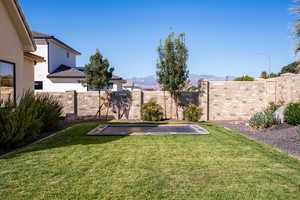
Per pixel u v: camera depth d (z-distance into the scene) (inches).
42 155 273.6
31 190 175.3
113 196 166.6
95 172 215.5
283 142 361.1
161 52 713.0
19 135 315.0
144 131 465.4
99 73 732.7
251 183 192.2
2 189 177.0
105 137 392.8
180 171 220.7
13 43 409.1
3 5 373.4
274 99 728.3
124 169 224.8
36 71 986.7
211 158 264.7
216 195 169.8
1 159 255.6
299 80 683.4
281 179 201.2
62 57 1148.5
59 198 162.7
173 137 393.7
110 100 759.1
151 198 164.4
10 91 404.5
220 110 764.0
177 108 754.2
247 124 576.1
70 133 428.5
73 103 747.4
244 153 287.0
